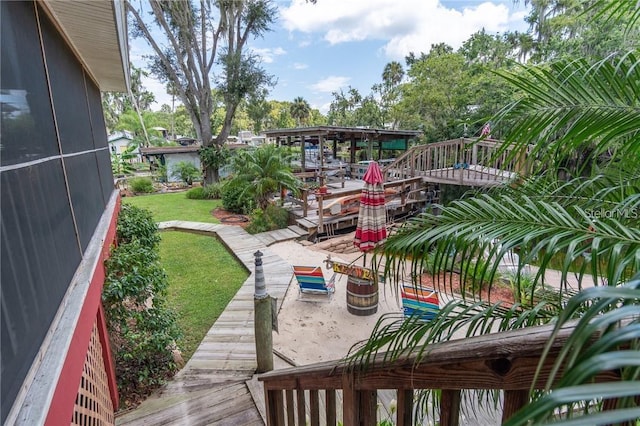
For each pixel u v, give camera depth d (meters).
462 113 15.73
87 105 3.48
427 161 9.51
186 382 3.23
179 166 17.47
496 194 1.38
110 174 5.11
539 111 1.16
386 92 33.25
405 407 0.94
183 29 12.91
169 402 2.97
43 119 1.73
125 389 3.09
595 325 0.38
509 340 0.63
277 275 5.77
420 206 9.92
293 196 9.89
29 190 1.34
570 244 0.77
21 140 1.34
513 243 0.86
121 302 3.03
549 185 1.34
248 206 10.16
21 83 1.45
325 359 3.68
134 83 29.44
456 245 0.95
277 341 3.98
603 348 0.37
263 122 42.34
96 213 3.28
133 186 15.00
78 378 1.43
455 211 1.06
